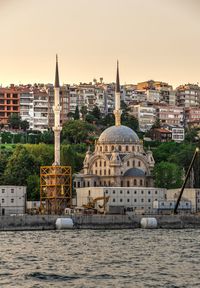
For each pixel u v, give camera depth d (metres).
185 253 183.12
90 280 137.50
